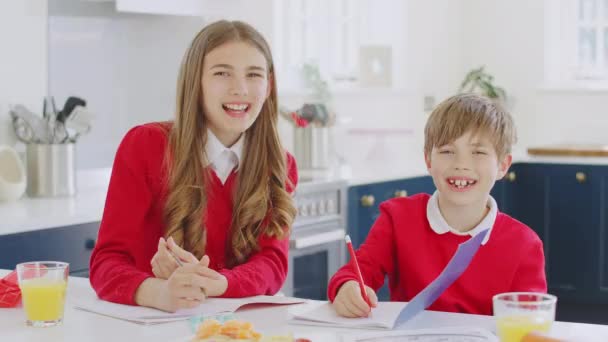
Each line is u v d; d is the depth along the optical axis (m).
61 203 3.02
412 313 1.59
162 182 1.89
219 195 1.92
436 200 1.96
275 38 4.65
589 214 4.56
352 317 1.60
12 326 1.56
